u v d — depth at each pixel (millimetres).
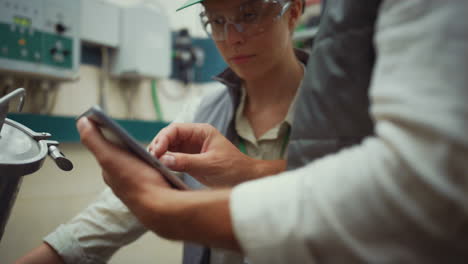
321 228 287
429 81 265
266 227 306
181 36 2158
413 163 255
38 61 1344
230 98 1057
